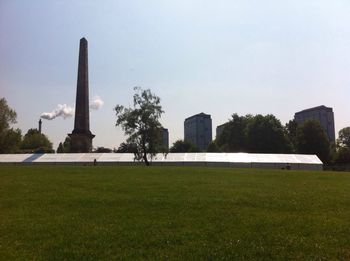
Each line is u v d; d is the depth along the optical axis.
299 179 35.22
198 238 14.16
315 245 13.50
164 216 17.52
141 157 88.31
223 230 15.28
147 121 87.81
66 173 38.50
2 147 122.56
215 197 22.27
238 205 20.19
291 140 152.00
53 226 15.70
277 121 132.88
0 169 44.62
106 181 30.61
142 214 17.89
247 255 12.57
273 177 36.59
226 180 32.09
